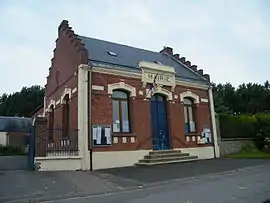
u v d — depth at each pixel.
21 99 56.50
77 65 16.09
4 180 11.09
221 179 10.81
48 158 14.00
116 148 15.57
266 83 59.72
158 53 23.98
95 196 8.66
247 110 52.78
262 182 9.69
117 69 16.44
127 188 9.73
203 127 20.14
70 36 17.70
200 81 20.83
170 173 12.64
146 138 16.94
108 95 15.92
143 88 17.48
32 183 10.50
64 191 9.21
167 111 18.53
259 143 24.05
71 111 16.47
